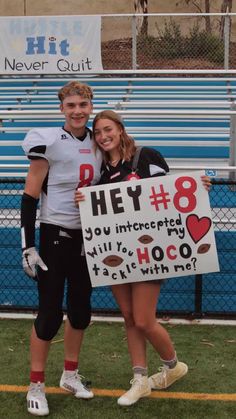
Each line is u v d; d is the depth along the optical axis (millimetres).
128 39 12539
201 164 5590
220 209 4824
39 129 3039
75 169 3047
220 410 3287
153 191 3098
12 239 4914
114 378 3691
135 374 3363
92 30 10984
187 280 4770
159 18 13500
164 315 4711
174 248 3133
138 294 3170
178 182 3100
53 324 3146
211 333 4410
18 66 11211
